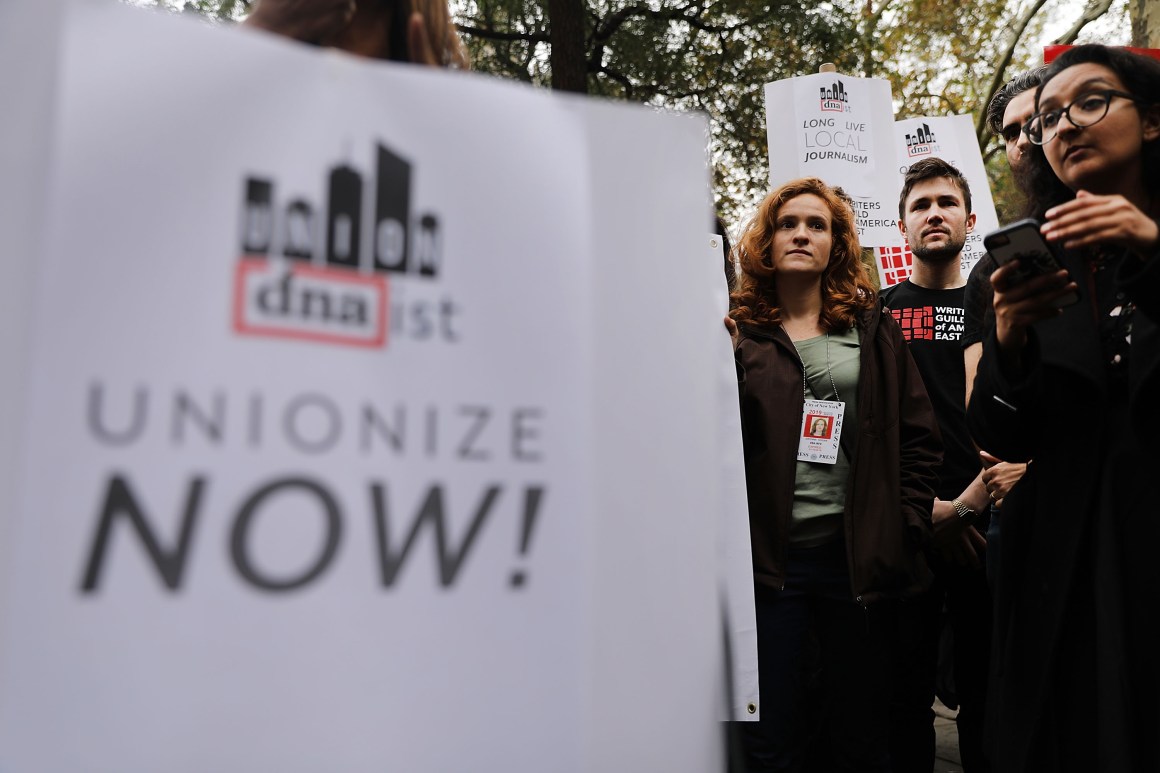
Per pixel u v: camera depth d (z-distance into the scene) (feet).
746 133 39.93
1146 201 5.90
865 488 8.79
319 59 2.46
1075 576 5.54
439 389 2.56
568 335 2.76
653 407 2.90
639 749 2.82
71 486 2.16
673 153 3.00
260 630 2.32
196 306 2.29
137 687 2.21
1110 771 5.10
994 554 9.27
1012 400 5.91
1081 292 5.82
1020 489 6.19
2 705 2.09
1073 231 5.06
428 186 2.58
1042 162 6.78
